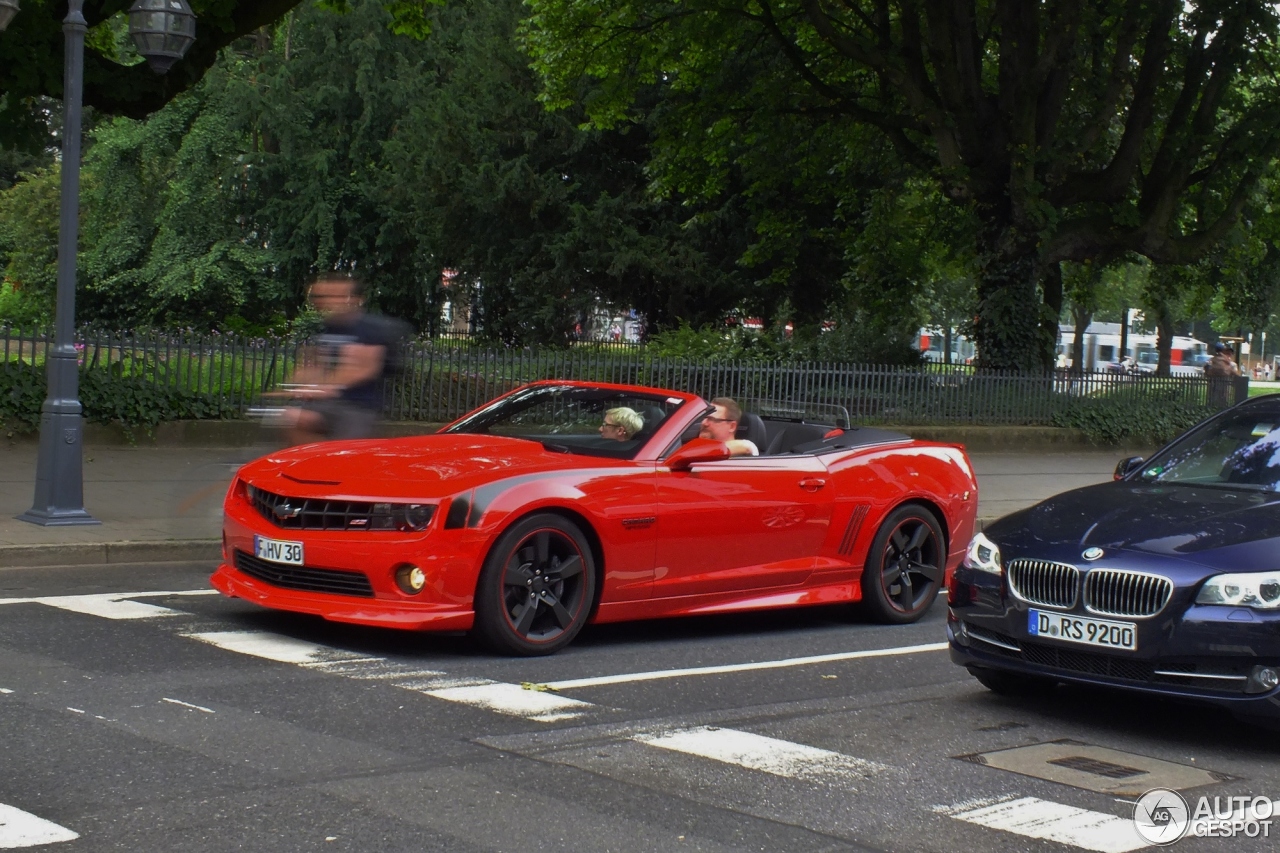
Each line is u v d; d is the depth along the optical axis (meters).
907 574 8.91
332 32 43.47
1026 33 22.69
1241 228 25.88
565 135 33.06
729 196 31.92
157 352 15.73
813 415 9.59
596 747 5.22
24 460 13.45
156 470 13.60
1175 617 5.62
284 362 16.41
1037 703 6.54
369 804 4.34
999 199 23.88
